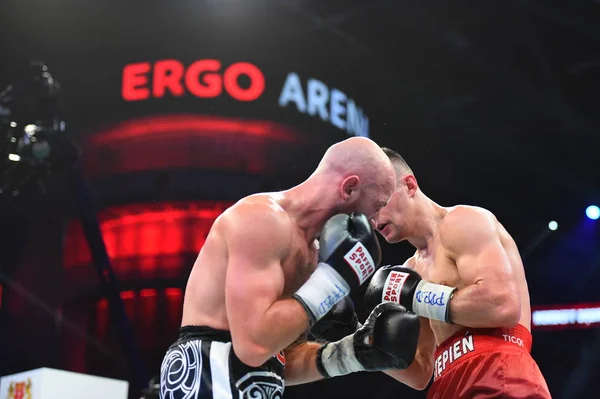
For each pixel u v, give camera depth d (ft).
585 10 34.96
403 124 38.81
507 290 10.04
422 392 35.70
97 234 26.45
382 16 37.99
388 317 9.34
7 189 26.20
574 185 38.04
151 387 16.90
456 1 36.50
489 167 39.29
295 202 9.21
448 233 10.77
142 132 35.68
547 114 38.58
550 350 36.04
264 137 35.73
